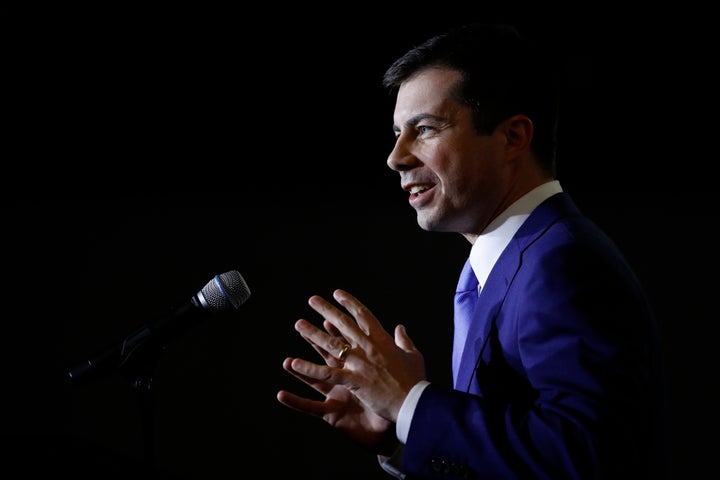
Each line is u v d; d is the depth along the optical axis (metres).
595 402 3.61
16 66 21.06
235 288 4.46
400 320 14.80
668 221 18.77
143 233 18.61
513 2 20.20
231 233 18.67
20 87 21.25
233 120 22.34
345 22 21.41
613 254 4.14
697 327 14.28
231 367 13.86
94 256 17.39
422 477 3.89
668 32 20.20
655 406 3.97
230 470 11.43
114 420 12.66
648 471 3.83
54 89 21.47
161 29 21.42
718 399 12.54
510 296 4.20
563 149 21.55
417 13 20.94
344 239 18.30
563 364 3.75
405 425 4.00
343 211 20.05
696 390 12.77
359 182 22.47
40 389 13.22
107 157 22.11
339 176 22.62
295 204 20.64
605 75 20.77
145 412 4.51
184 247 17.86
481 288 4.63
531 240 4.26
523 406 4.10
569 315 3.80
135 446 11.95
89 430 12.33
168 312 4.49
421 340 14.15
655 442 3.96
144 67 21.73
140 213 19.88
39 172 21.73
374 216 19.70
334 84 22.08
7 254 17.39
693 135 21.02
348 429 4.66
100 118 21.92
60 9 20.77
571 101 21.11
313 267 16.91
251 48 21.81
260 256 17.45
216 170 22.48
